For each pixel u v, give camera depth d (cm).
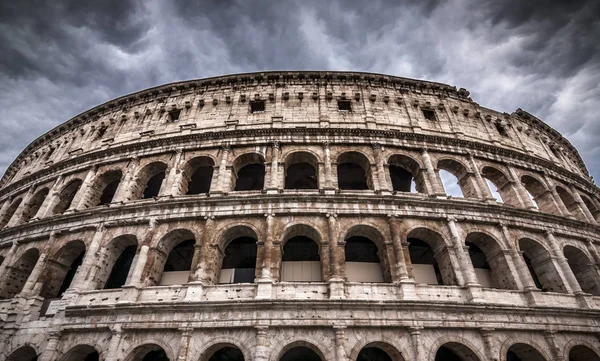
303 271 3158
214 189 3506
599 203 4909
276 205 3228
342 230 3108
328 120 4134
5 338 2947
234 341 2541
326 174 3556
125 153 4150
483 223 3381
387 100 4491
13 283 3550
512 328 2733
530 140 5012
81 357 2842
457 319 2680
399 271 2888
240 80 4738
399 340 2577
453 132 4331
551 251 3453
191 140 3988
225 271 3212
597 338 2930
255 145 3869
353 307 2619
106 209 3438
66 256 3538
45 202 4091
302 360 2978
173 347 2575
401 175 4569
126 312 2725
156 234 3225
